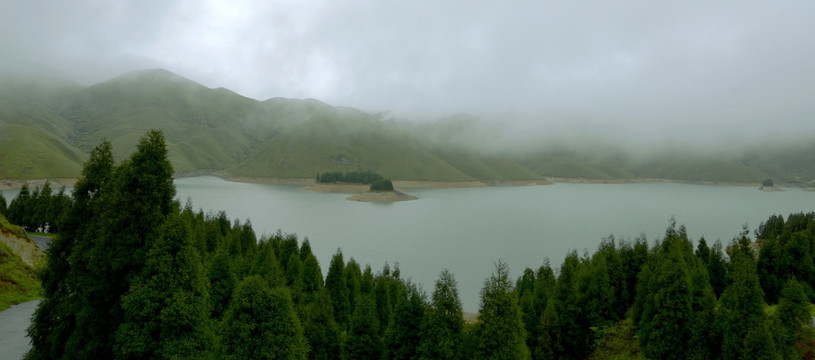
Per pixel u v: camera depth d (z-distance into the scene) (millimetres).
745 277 27297
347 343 28844
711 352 29531
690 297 30797
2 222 51406
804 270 46031
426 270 97500
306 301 42000
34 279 46406
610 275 46906
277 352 21125
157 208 21562
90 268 20500
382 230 156625
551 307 37375
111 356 20844
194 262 20953
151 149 21797
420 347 24984
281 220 178375
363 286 46781
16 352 29531
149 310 19328
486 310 24469
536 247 128750
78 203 22969
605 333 38781
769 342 25578
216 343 21625
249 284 21562
